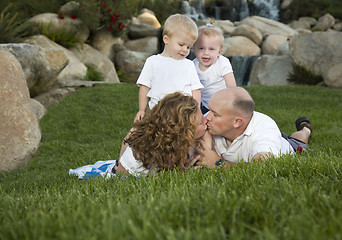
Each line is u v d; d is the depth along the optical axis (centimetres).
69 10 1353
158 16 2267
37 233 138
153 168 260
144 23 1995
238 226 142
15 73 450
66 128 619
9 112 421
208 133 289
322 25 2295
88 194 219
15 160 415
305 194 169
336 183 187
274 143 268
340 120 587
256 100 812
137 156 255
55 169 407
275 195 177
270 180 205
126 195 205
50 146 515
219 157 295
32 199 211
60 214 152
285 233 126
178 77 349
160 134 245
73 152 480
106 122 650
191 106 250
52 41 1131
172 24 341
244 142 279
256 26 2038
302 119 439
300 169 230
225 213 153
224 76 393
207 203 165
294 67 1320
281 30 2011
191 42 347
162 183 228
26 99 463
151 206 163
